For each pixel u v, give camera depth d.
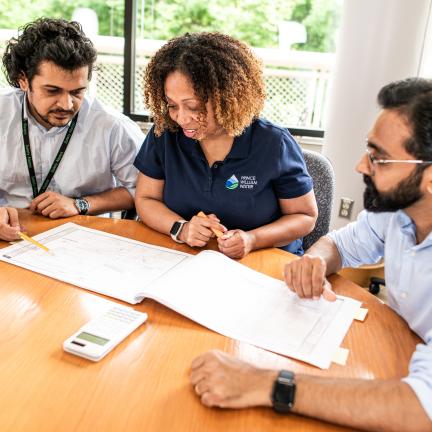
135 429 0.62
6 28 3.10
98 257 1.12
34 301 0.92
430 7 2.14
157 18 2.96
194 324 0.87
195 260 1.08
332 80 2.43
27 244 1.17
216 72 1.15
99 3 2.88
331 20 2.86
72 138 1.55
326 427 0.65
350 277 2.30
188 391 0.70
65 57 1.27
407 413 0.63
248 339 0.83
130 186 1.68
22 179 1.58
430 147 0.78
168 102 1.21
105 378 0.72
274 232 1.27
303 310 0.93
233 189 1.32
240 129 1.23
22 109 1.51
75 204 1.43
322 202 1.55
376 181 0.87
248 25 3.03
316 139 2.86
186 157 1.34
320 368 0.76
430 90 0.78
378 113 0.85
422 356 0.73
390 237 1.04
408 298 0.96
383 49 2.23
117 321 0.84
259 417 0.66
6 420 0.63
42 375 0.72
